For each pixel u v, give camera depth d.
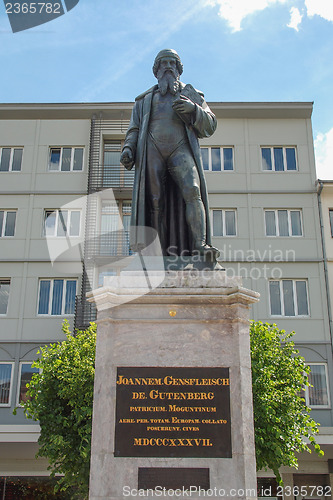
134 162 6.27
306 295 21.47
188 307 4.96
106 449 4.50
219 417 4.64
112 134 23.33
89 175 22.34
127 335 4.88
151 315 4.93
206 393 4.71
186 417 4.63
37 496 18.34
